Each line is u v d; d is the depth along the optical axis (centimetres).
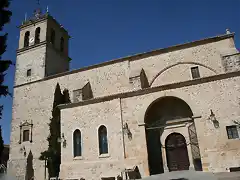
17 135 2958
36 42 3412
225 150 1625
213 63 2234
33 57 3288
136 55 2536
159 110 2078
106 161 1912
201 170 1811
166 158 1952
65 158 2081
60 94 2725
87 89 2603
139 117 1922
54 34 3538
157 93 1923
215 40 2289
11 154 2897
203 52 2303
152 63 2473
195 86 1828
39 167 2673
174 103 2041
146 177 1730
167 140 2008
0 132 1175
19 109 3072
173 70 2362
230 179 1273
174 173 1731
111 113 2030
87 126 2088
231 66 1953
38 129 2850
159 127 1966
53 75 2964
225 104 1711
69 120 2180
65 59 3662
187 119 1947
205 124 1722
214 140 1669
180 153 1939
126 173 1783
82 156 2017
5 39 1146
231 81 1739
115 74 2608
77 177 1973
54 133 2477
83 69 2791
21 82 3222
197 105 1780
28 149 2814
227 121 1673
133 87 2220
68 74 2884
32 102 3017
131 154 1856
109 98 2078
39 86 3045
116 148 1916
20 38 3541
